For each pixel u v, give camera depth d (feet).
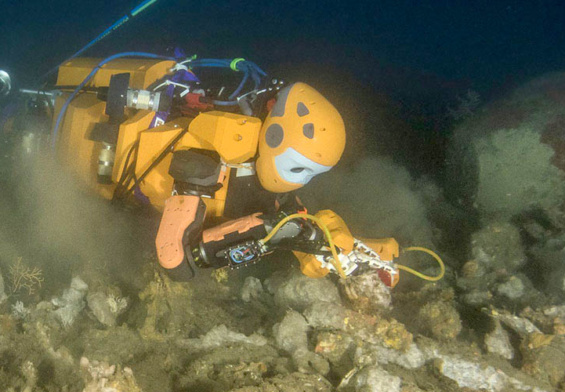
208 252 9.22
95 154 10.91
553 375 10.44
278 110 9.29
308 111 8.96
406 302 13.35
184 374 9.38
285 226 9.18
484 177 17.69
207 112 9.78
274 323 11.87
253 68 10.53
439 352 10.60
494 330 11.32
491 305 12.77
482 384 10.18
